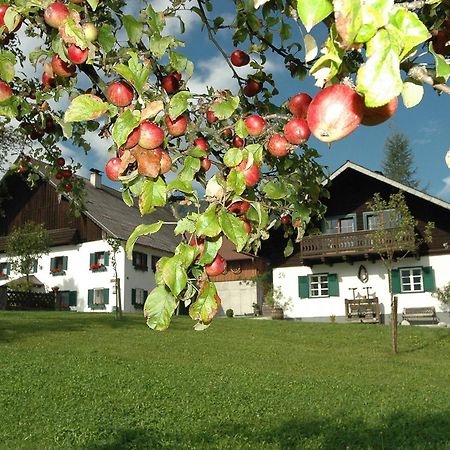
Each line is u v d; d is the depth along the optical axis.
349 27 1.04
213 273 1.92
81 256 36.97
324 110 1.22
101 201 40.25
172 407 8.58
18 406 8.41
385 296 27.16
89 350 14.98
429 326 24.22
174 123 2.08
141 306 36.28
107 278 35.62
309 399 9.48
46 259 37.97
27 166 4.56
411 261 27.02
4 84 2.47
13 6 2.19
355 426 7.65
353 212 28.80
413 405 9.16
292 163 3.41
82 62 2.14
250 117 2.24
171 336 18.88
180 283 1.80
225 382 10.88
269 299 29.39
